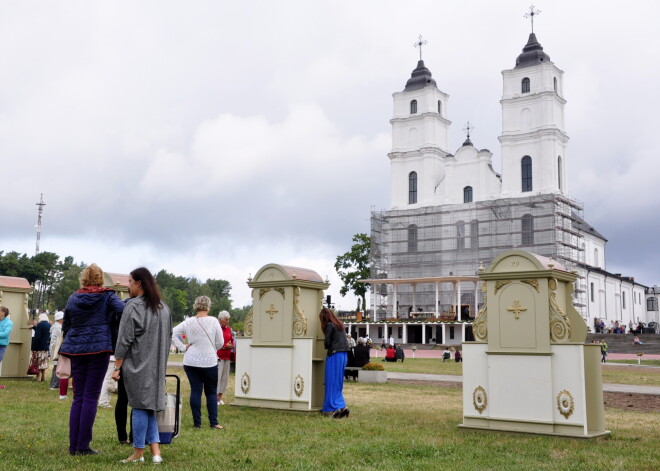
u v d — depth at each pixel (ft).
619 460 26.08
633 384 74.23
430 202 270.46
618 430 34.88
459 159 271.69
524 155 252.21
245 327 43.60
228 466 23.67
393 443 29.25
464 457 26.35
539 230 242.17
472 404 34.01
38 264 363.15
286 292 41.50
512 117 255.29
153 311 24.14
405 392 56.18
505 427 32.86
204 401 45.80
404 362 127.85
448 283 260.01
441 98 285.02
